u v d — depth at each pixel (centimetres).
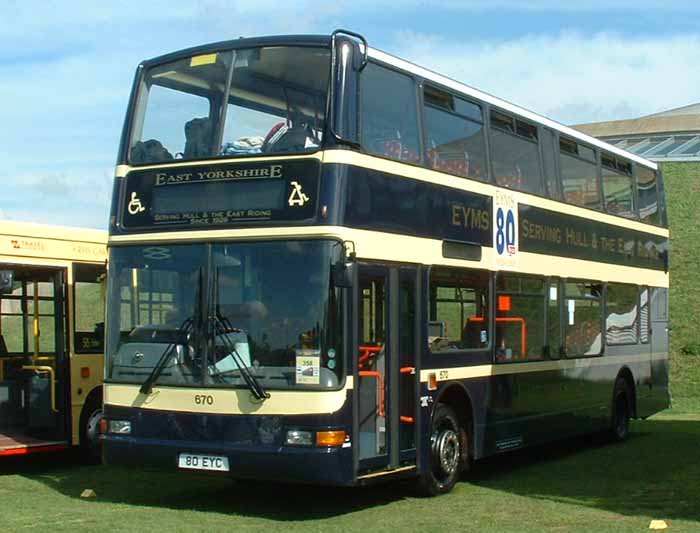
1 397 1510
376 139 1135
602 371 1766
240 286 1077
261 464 1034
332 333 1036
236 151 1115
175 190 1137
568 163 1669
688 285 3653
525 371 1470
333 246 1048
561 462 1596
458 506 1159
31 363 1512
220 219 1101
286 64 1112
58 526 1014
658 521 1038
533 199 1525
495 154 1423
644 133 5825
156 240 1133
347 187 1069
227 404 1059
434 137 1263
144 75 1210
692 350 3133
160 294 1122
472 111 1370
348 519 1073
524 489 1298
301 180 1070
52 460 1609
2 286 1380
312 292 1044
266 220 1077
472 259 1330
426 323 1212
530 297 1498
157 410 1100
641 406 1948
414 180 1202
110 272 1161
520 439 1448
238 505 1163
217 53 1162
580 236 1689
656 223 2070
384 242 1130
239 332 1069
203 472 1065
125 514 1092
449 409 1272
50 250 1494
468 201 1329
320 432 1021
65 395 1495
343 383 1034
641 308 1962
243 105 1130
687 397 2792
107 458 1131
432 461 1224
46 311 1505
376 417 1106
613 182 1861
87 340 1541
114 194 1182
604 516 1090
